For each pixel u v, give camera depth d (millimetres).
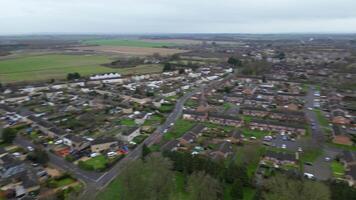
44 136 133375
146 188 79562
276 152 113750
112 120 157500
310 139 125438
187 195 85750
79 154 114688
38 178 93812
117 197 84812
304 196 73938
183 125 150375
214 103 191875
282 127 143750
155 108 178750
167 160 92625
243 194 86125
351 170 98250
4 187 88312
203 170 88625
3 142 124062
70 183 93062
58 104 186875
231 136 131000
